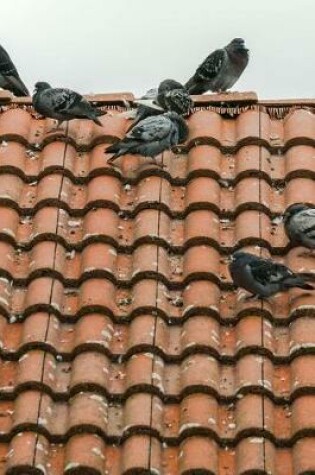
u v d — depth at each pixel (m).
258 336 10.92
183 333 11.05
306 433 10.00
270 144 13.57
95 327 11.02
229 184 12.98
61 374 10.72
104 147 13.48
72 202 12.70
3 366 10.78
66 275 11.75
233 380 10.65
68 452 9.97
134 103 14.35
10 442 10.06
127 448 9.99
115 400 10.48
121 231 12.30
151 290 11.41
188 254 11.93
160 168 13.10
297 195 12.74
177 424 10.28
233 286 11.63
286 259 12.08
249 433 10.05
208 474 9.76
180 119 13.38
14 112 14.02
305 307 11.17
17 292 11.57
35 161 13.35
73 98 13.61
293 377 10.56
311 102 14.27
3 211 12.44
